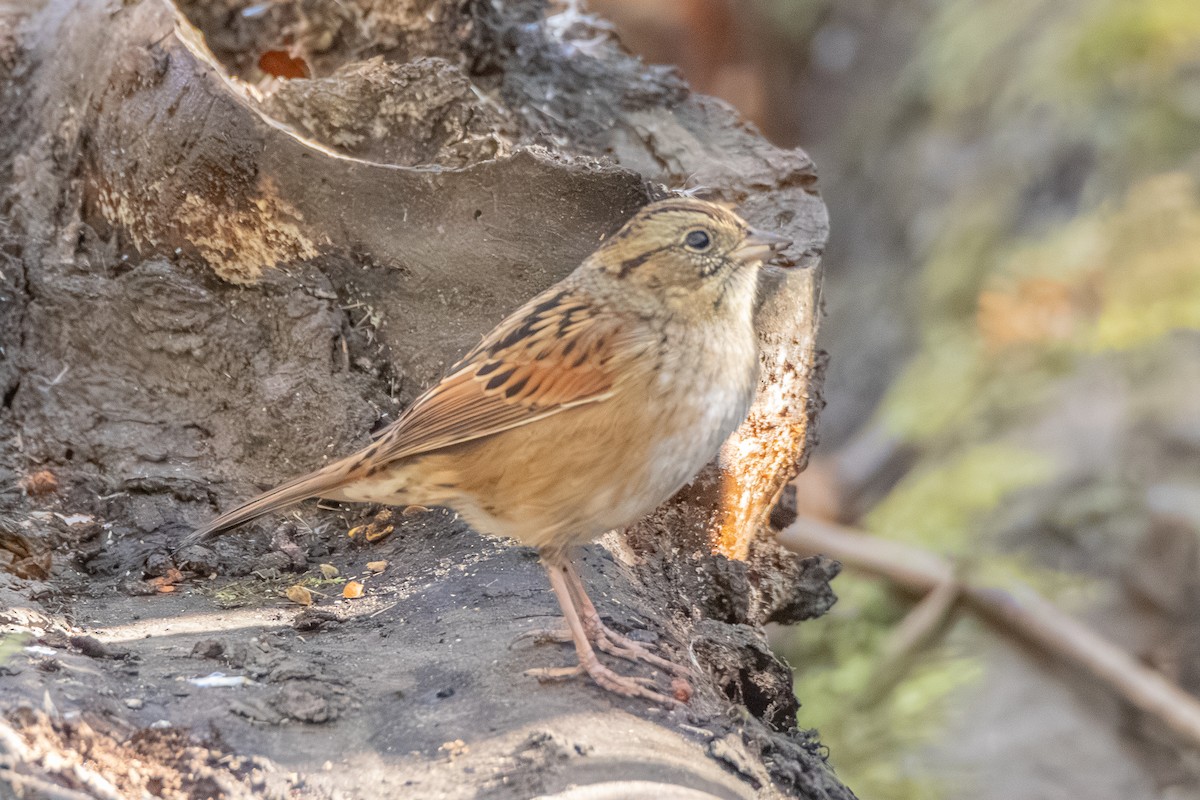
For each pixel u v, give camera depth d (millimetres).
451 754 6152
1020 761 15305
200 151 8695
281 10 10383
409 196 8742
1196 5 20359
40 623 7188
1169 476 18062
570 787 5898
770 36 25219
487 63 10445
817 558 9594
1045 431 18875
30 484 8516
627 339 6801
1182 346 19219
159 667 6809
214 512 8672
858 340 22234
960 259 20891
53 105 9508
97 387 8875
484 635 7254
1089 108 20422
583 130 10430
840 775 14750
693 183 10000
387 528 8812
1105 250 19797
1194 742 15188
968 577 16000
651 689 6906
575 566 8070
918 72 23297
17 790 5195
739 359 7117
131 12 9047
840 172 23891
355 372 8906
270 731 6273
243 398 8875
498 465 6906
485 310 8820
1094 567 17625
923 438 19531
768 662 8141
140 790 5691
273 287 8859
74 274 9016
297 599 7961
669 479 6984
